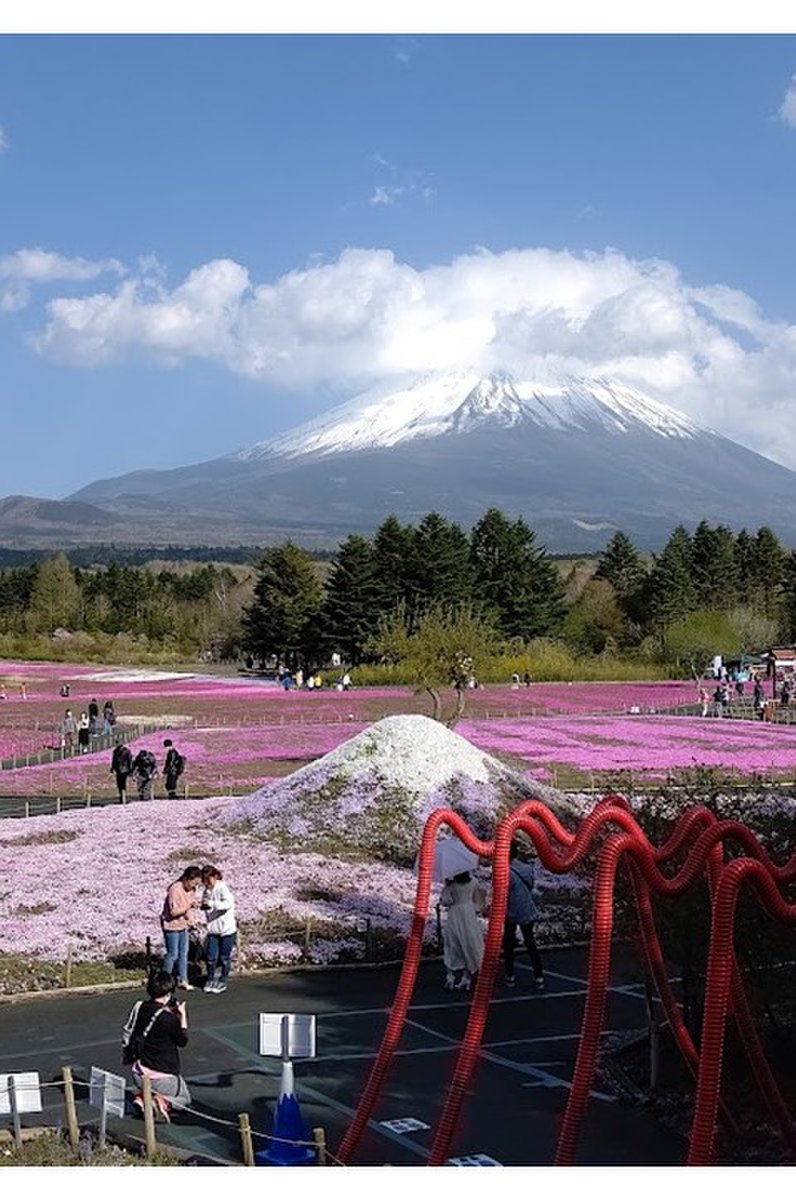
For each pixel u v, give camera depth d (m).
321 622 134.00
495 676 112.56
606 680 116.00
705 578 161.38
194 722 75.38
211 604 177.38
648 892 16.45
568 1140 13.94
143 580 193.62
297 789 36.91
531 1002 22.67
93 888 29.81
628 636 149.62
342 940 26.14
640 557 185.25
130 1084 17.80
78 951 25.16
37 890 29.69
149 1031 16.94
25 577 197.12
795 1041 18.98
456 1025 21.36
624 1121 16.92
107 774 54.03
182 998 22.86
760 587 163.00
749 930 17.56
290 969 24.59
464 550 137.25
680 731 69.75
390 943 26.11
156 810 41.12
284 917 27.53
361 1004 22.56
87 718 64.88
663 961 18.06
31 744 65.31
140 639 170.25
